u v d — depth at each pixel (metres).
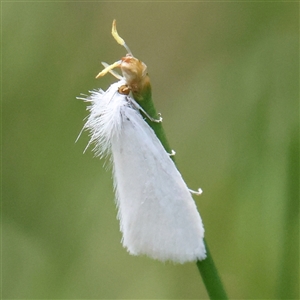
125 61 0.11
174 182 0.12
